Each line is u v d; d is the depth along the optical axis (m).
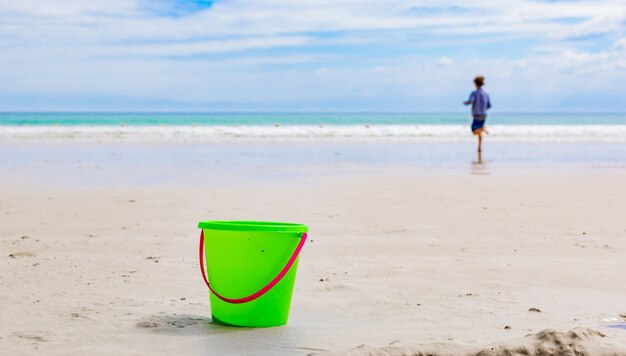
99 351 1.28
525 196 3.54
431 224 2.68
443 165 5.44
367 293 1.72
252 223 1.53
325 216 2.86
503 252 2.20
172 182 4.11
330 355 1.22
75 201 3.25
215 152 6.74
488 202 3.31
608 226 2.66
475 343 1.30
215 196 3.48
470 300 1.65
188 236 2.42
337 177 4.46
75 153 6.41
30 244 2.26
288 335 1.38
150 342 1.33
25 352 1.27
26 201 3.23
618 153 7.02
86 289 1.73
